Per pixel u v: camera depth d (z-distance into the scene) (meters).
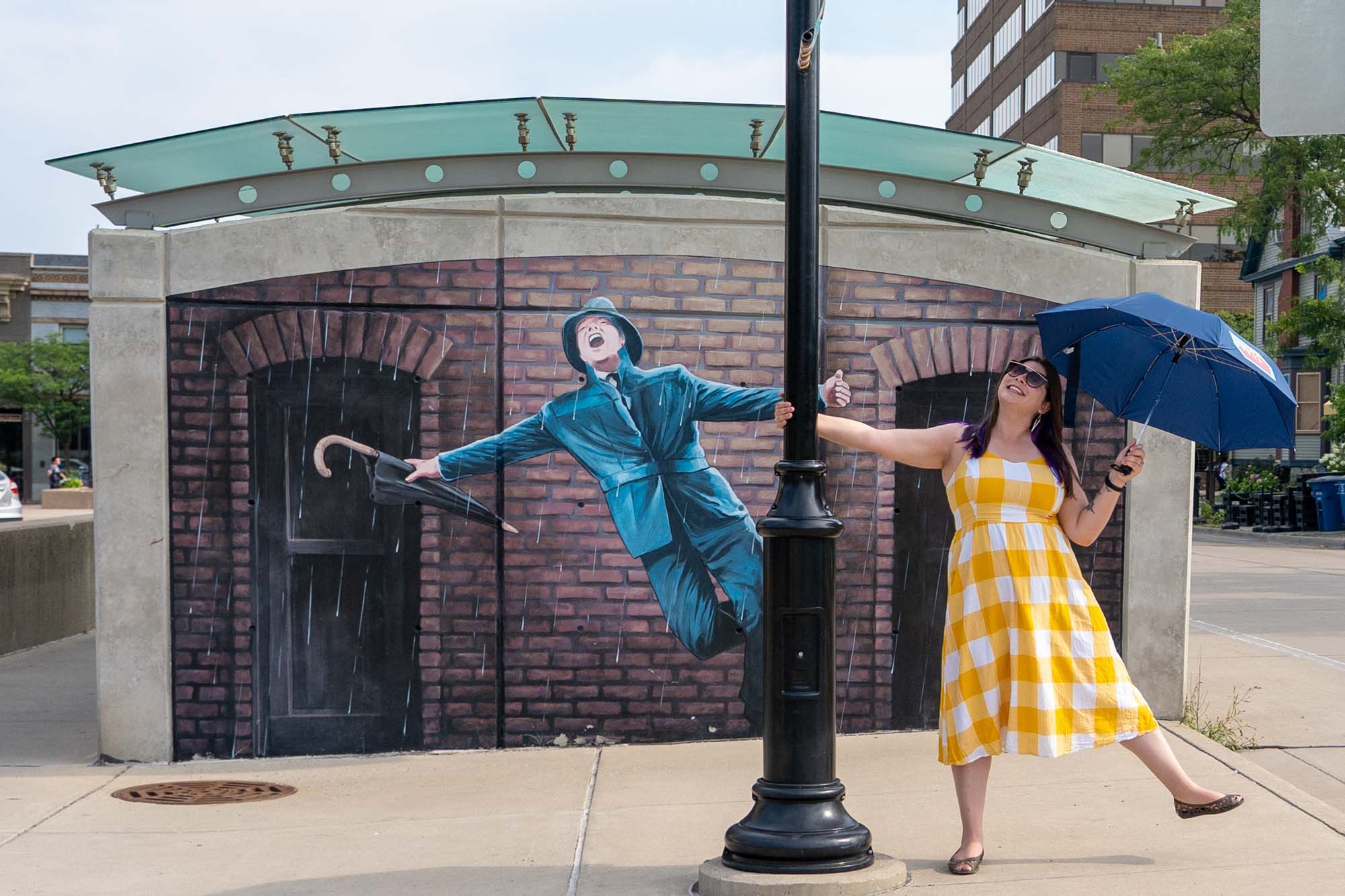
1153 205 8.23
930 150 7.79
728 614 7.50
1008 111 71.50
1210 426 5.12
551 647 7.48
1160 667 7.57
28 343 58.06
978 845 4.89
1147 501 7.58
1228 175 34.84
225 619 7.35
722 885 4.62
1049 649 4.74
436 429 7.42
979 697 4.80
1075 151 62.06
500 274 7.43
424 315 7.40
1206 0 62.44
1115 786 6.12
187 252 7.28
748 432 7.51
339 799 6.53
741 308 7.50
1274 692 8.84
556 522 7.48
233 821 6.15
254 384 7.34
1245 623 12.46
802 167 4.77
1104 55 62.47
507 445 7.44
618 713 7.48
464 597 7.45
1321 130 3.67
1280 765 7.18
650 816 5.98
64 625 13.37
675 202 7.46
